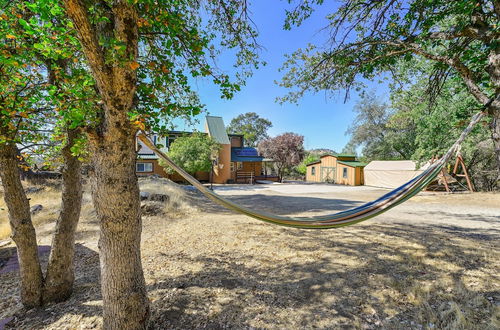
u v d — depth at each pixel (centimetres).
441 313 250
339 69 463
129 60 155
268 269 370
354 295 290
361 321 244
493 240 492
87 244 523
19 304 296
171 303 280
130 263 219
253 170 2450
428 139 1263
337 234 547
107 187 204
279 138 2684
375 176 1978
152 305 276
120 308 216
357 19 432
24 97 243
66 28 188
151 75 262
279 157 2648
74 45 206
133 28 171
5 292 333
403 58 436
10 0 187
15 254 476
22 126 272
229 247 475
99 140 196
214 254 439
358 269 358
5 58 193
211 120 2294
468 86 271
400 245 460
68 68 278
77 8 142
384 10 396
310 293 298
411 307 265
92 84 205
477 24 254
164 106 220
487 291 289
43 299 290
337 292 297
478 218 741
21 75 241
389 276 333
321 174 2564
